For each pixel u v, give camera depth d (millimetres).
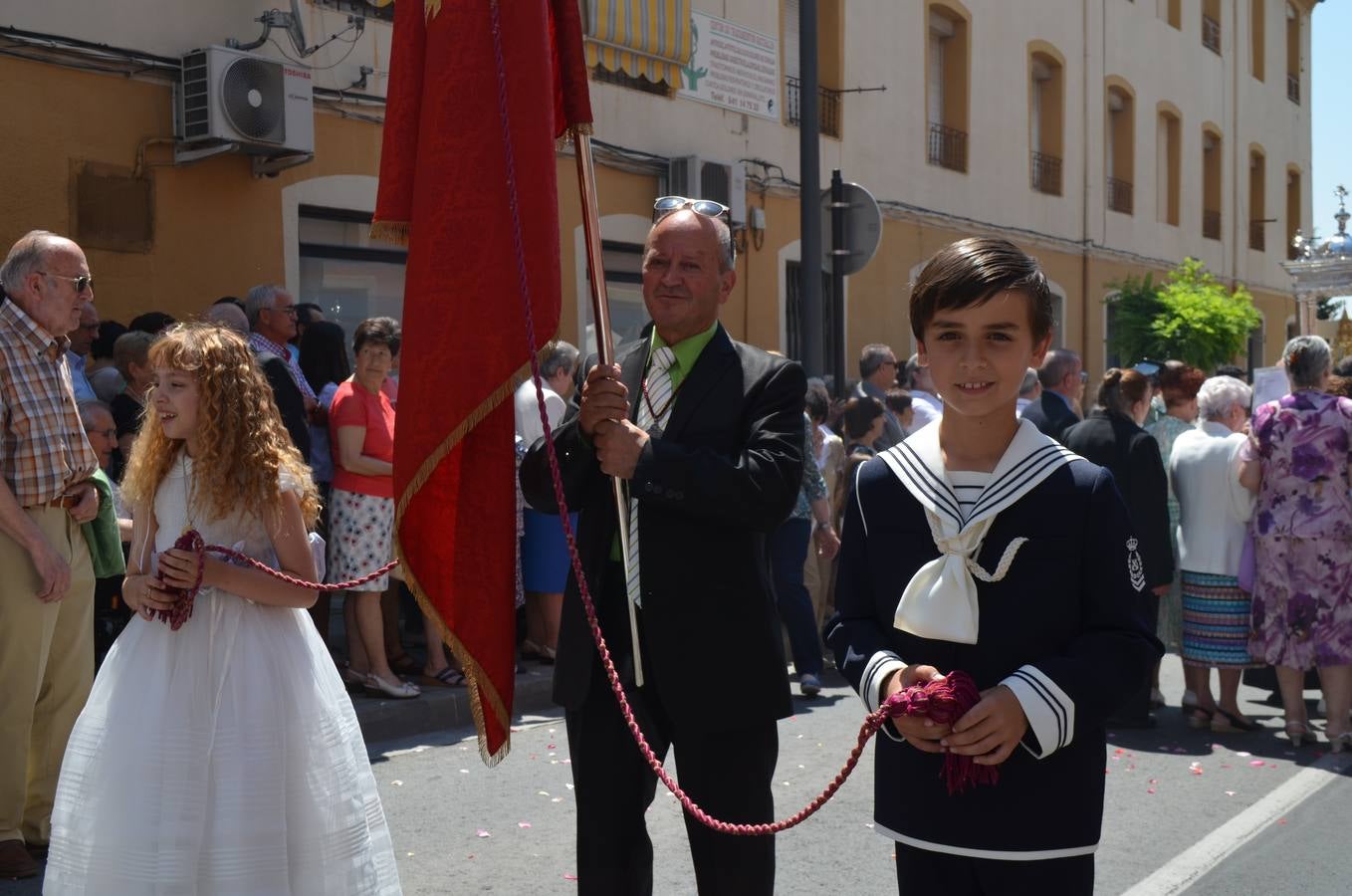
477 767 5977
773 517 3006
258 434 3408
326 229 9516
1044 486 2361
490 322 2695
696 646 2988
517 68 2707
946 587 2350
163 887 3027
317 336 7723
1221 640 6938
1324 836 5184
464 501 2855
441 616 2822
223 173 8633
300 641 3330
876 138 14938
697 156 11984
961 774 2273
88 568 4824
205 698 3158
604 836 3025
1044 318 2395
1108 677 2277
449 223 2703
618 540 3098
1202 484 6965
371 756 6141
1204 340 17875
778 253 13492
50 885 3172
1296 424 6574
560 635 3133
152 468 3461
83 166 7922
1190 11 23344
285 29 8922
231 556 3264
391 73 2861
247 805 3107
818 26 14203
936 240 16062
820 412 7734
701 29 12328
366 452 6730
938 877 2412
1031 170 18500
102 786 3119
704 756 3023
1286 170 28344
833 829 5094
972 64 16797
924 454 2469
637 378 3246
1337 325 16359
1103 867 4770
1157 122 22172
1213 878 4676
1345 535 6543
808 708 7285
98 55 7914
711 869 3049
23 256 4504
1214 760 6414
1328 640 6531
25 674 4430
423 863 4680
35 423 4492
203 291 8539
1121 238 20812
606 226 11523
